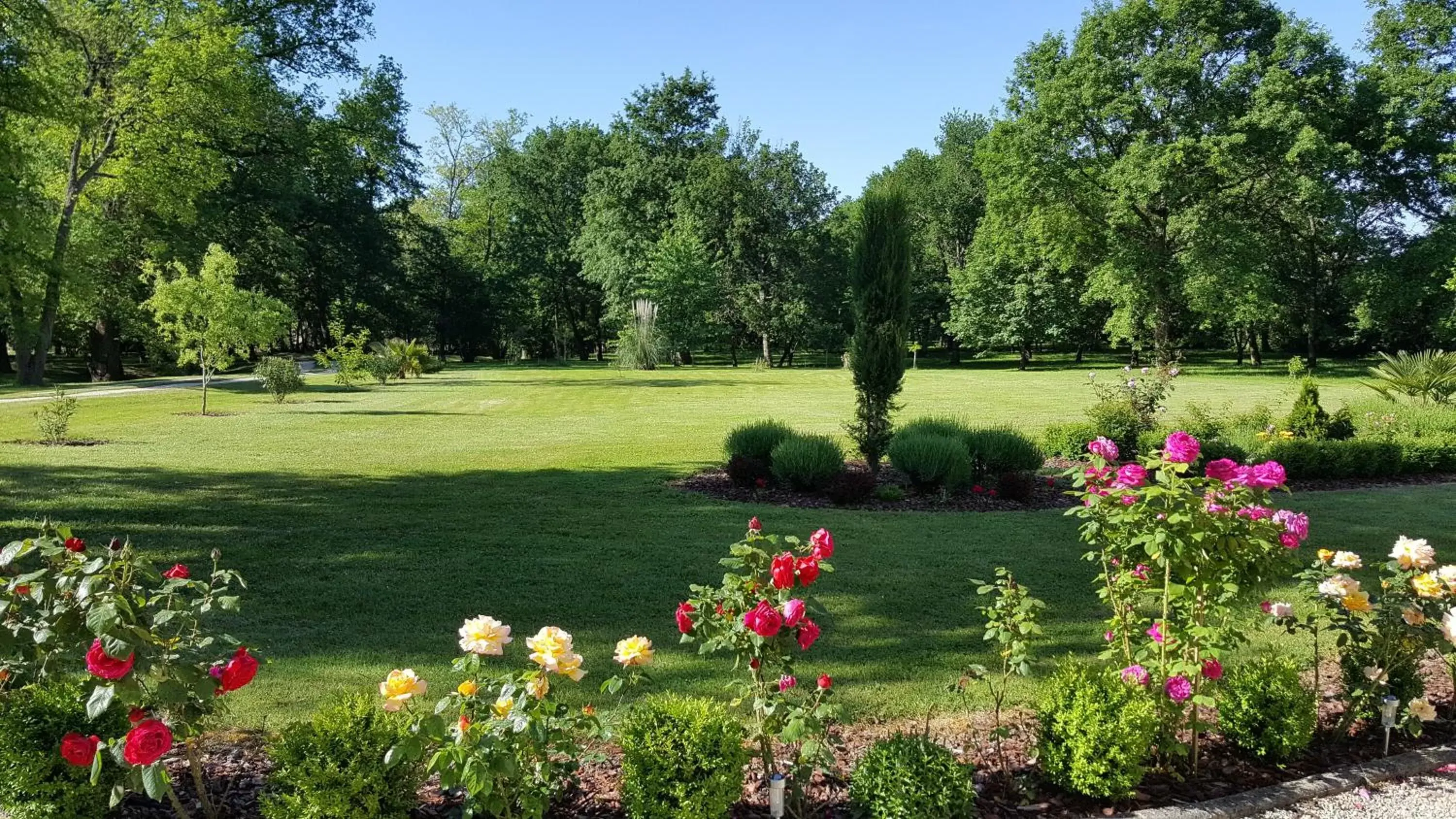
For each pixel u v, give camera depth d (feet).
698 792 8.47
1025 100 113.70
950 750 9.98
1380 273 109.60
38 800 8.13
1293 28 98.07
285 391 71.10
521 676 8.04
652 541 23.70
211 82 78.13
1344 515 28.48
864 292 36.14
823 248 151.94
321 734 8.27
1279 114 95.09
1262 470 10.11
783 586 9.00
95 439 44.75
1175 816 9.37
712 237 147.64
